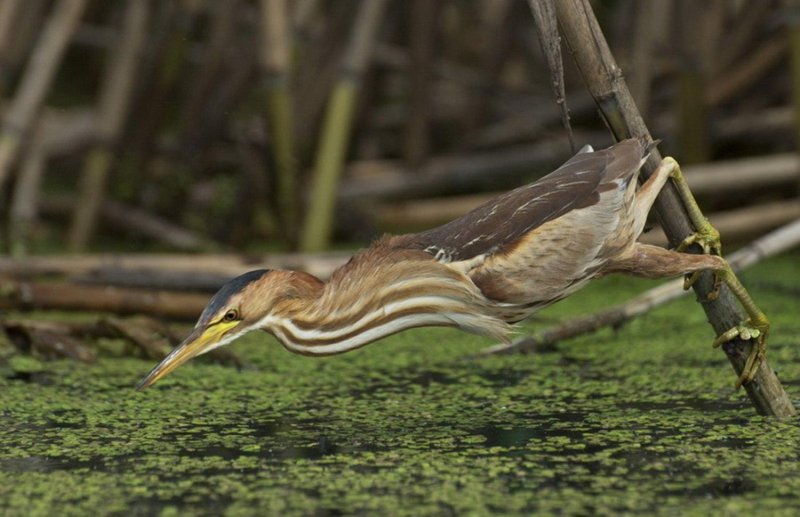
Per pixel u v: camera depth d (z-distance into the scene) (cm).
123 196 1753
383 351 1157
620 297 1356
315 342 798
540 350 1136
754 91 1712
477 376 1049
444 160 1723
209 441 856
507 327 806
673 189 813
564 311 1294
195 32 2011
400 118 1869
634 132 805
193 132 1759
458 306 795
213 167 1836
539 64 1895
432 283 791
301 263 1327
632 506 696
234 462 802
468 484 743
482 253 784
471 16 1925
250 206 1655
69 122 1888
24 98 1495
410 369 1084
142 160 1773
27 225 1606
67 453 828
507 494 721
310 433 875
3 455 824
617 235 786
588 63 798
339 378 1053
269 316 797
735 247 1536
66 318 1236
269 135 1544
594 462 786
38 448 841
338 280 798
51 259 1377
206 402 972
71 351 1112
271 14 1505
